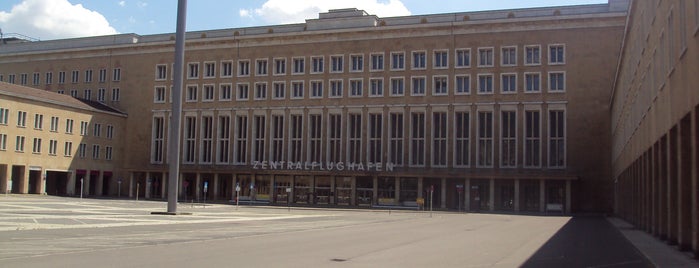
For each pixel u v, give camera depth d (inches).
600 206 2726.4
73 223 1179.3
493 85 2913.4
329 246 831.1
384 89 3100.4
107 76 3720.5
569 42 2827.3
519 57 2891.2
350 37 3189.0
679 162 823.7
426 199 2974.9
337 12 3277.6
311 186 3169.3
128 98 3654.0
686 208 833.5
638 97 1398.9
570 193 2716.5
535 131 2864.2
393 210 2719.0
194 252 702.5
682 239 843.4
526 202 2807.6
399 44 3100.4
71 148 3339.1
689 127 808.9
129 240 852.0
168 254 671.8
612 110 2608.3
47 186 3383.4
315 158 3203.7
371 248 813.2
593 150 2758.4
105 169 3545.8
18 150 3031.5
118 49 3700.8
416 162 3019.2
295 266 587.2
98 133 3506.4
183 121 3484.3
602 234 1222.3
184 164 3442.4
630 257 766.5
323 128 3189.0
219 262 604.4
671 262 709.3
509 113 2903.5
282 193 3225.9
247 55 3395.7
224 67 3457.2
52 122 3233.3
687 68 742.5
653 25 1080.8
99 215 1514.5
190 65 3518.7
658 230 1110.4
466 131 2965.1
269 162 3270.2
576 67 2810.0
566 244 953.5
